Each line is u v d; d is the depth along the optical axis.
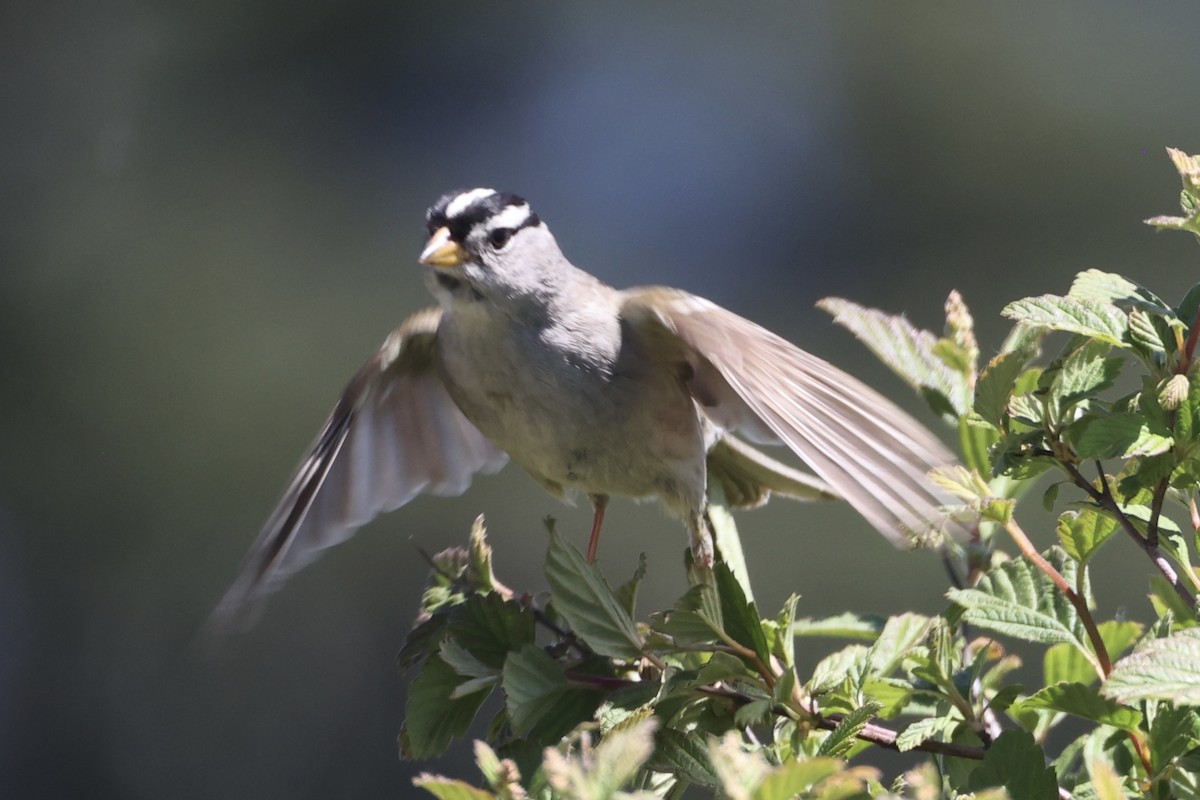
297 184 14.09
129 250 13.88
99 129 14.00
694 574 4.97
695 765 3.72
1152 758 3.58
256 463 13.44
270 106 14.25
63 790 13.20
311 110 14.27
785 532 11.78
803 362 5.01
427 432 6.75
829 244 13.64
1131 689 3.07
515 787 3.06
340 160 14.19
